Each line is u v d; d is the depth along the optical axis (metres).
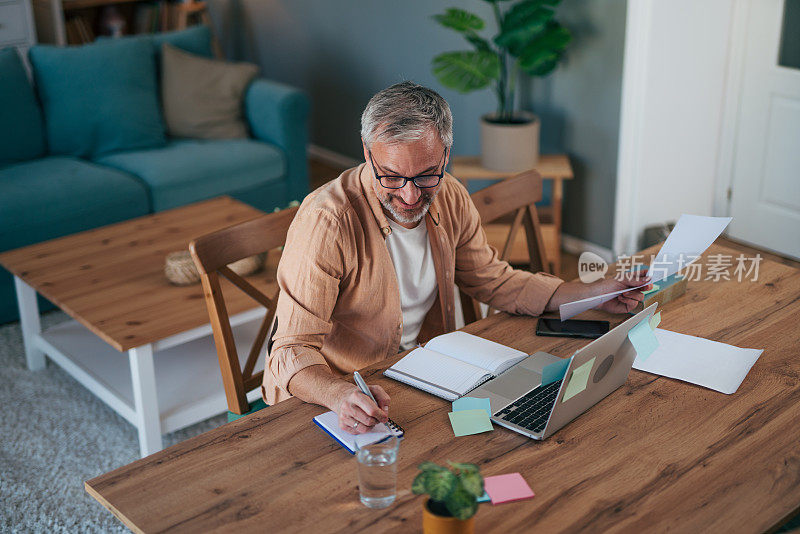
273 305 2.04
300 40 5.21
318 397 1.51
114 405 2.62
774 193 3.80
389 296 1.77
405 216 1.67
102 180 3.67
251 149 4.11
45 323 3.44
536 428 1.43
